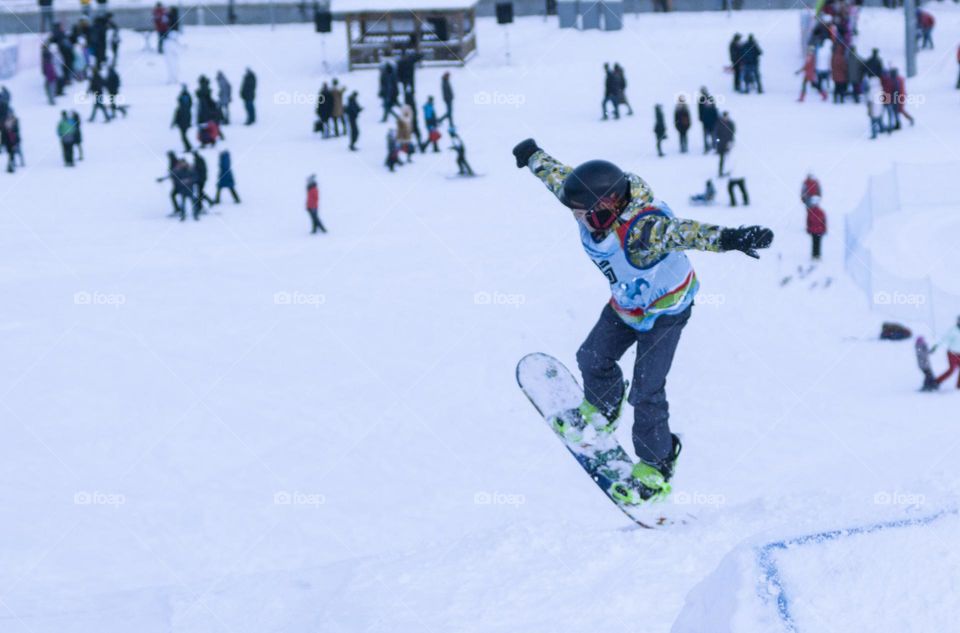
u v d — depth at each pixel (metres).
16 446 20.88
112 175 37.25
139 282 28.91
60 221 33.16
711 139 36.94
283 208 34.22
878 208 30.58
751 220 30.72
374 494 18.72
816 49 41.69
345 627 6.79
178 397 22.86
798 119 39.81
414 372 23.69
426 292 27.75
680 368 23.16
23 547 17.08
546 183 6.44
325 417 21.86
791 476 17.42
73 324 26.44
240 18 55.34
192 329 26.14
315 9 53.38
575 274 28.44
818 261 27.77
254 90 42.19
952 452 17.17
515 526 7.70
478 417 21.58
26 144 40.34
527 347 24.61
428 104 38.91
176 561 16.61
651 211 6.06
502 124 41.41
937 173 32.78
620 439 19.45
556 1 53.94
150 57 50.38
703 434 19.92
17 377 23.81
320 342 25.33
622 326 6.78
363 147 39.97
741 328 24.80
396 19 49.47
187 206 33.94
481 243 30.84
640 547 6.82
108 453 20.59
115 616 9.14
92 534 17.53
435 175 36.75
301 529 17.58
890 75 37.19
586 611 6.03
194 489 19.16
